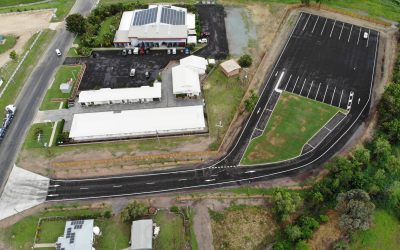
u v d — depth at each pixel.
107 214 90.19
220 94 120.50
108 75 126.88
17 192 96.25
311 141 107.44
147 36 134.62
